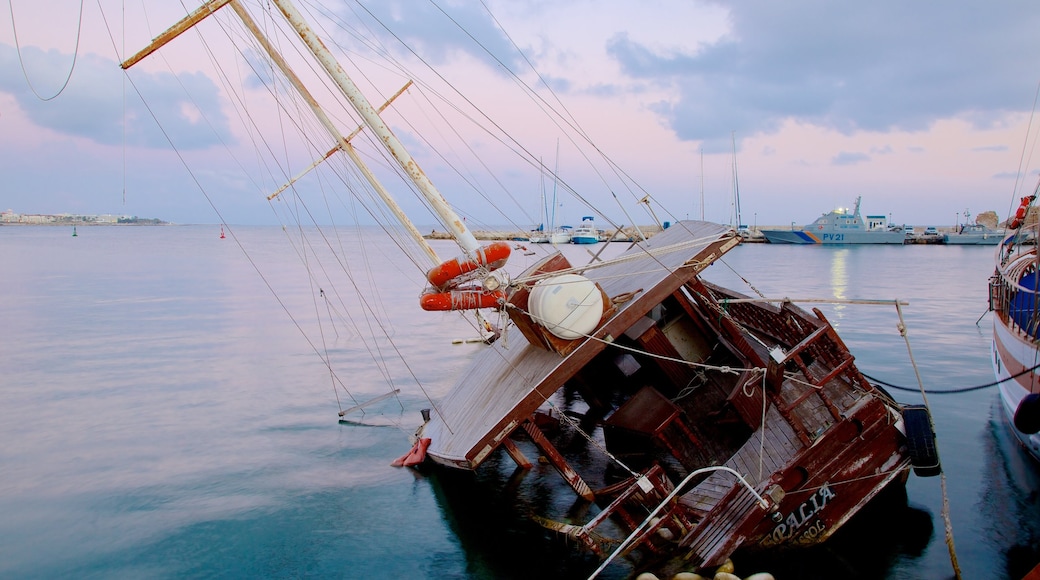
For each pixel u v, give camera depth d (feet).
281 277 248.52
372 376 93.09
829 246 435.12
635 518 45.52
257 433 68.54
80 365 99.19
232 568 42.22
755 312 65.21
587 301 43.01
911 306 152.25
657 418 49.14
